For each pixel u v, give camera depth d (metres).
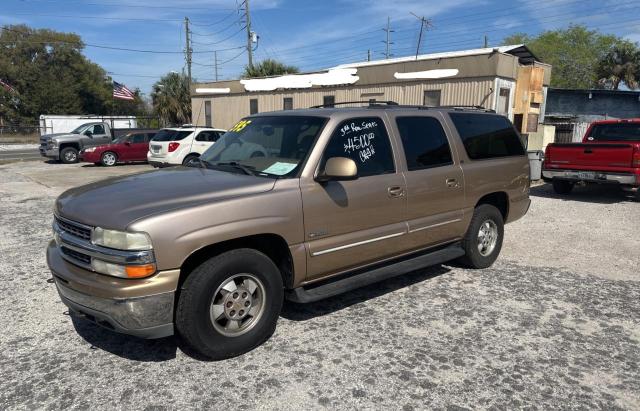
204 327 3.43
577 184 12.93
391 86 17.00
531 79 16.02
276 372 3.45
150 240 3.15
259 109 21.83
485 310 4.57
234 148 4.60
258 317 3.73
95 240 3.27
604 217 8.98
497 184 5.70
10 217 8.73
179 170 4.39
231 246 3.65
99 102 62.16
